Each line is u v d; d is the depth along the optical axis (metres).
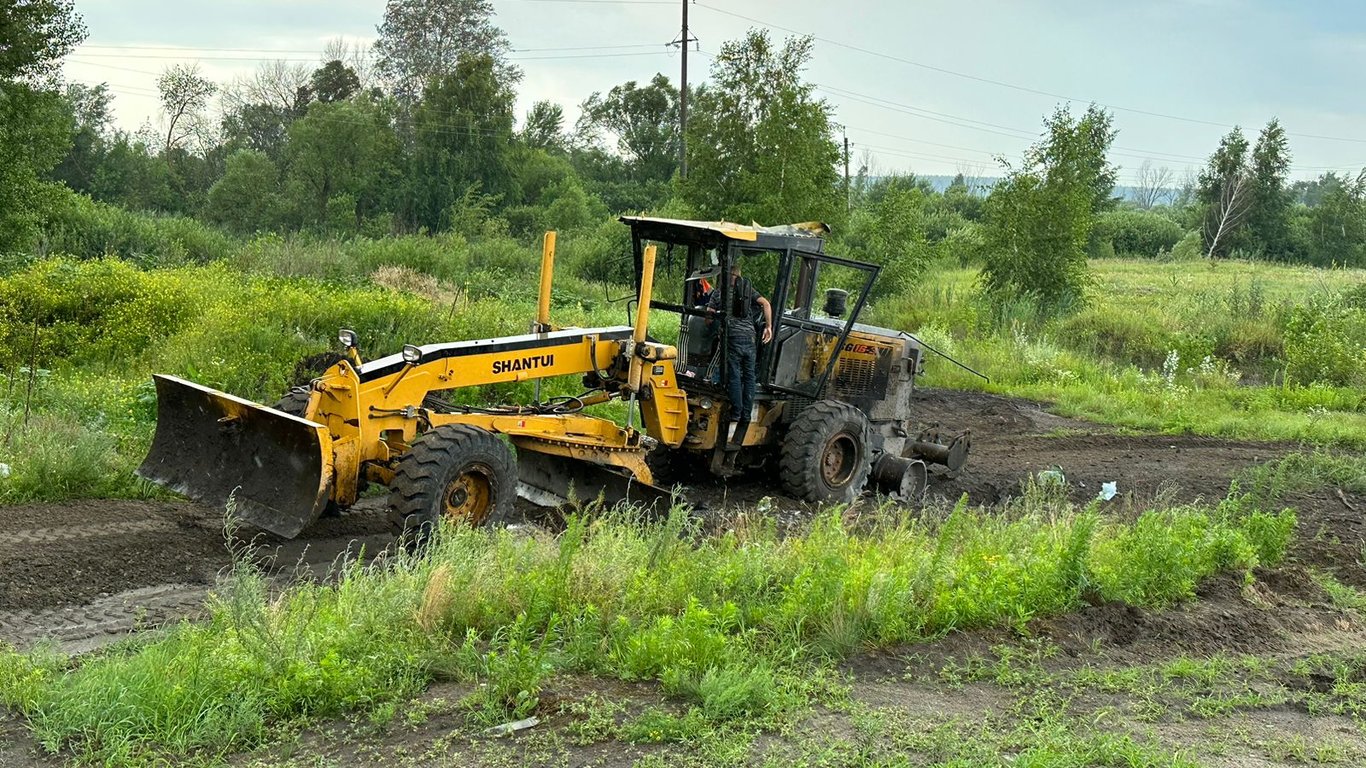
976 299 27.31
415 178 53.56
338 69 70.12
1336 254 65.56
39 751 5.11
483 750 5.21
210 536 8.51
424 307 17.23
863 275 24.45
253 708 5.42
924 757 5.33
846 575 7.08
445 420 8.54
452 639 6.40
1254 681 6.68
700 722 5.46
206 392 8.20
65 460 9.37
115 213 27.22
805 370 10.84
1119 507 11.82
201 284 17.50
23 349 14.02
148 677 5.55
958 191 74.69
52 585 7.39
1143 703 6.19
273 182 53.09
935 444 12.41
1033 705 6.08
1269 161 66.06
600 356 9.59
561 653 6.21
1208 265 52.78
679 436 10.03
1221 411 18.50
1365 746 5.81
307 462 7.78
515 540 7.76
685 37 42.41
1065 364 21.75
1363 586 9.05
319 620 6.21
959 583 7.51
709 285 10.11
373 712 5.50
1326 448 14.34
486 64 55.72
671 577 7.20
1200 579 8.50
